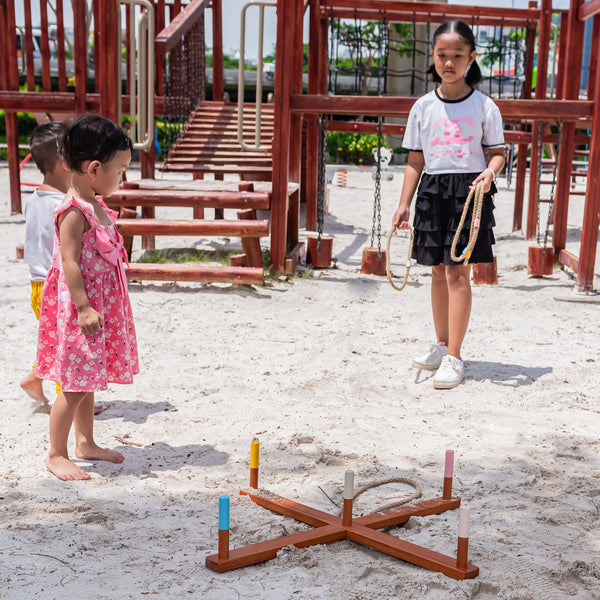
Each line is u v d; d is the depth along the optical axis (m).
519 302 6.84
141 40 7.79
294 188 7.91
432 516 2.97
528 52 10.30
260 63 7.73
